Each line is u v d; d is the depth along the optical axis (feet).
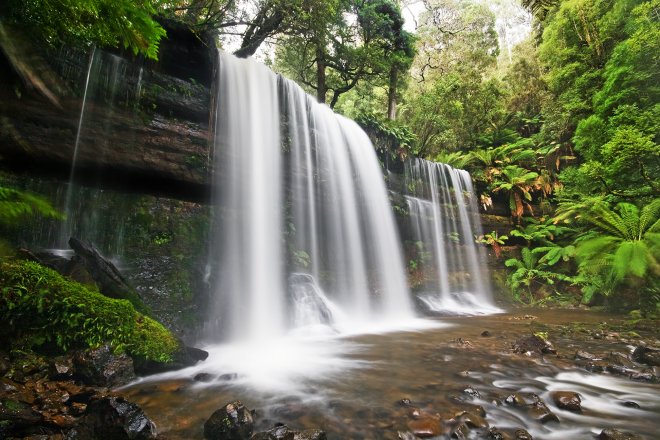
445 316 32.81
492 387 11.20
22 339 9.88
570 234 47.47
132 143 19.44
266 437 6.95
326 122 33.19
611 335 20.27
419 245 40.22
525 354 15.69
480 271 45.80
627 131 29.68
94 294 11.77
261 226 24.86
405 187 41.29
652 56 34.19
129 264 18.16
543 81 68.54
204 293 19.74
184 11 30.94
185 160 21.25
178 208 21.11
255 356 15.58
